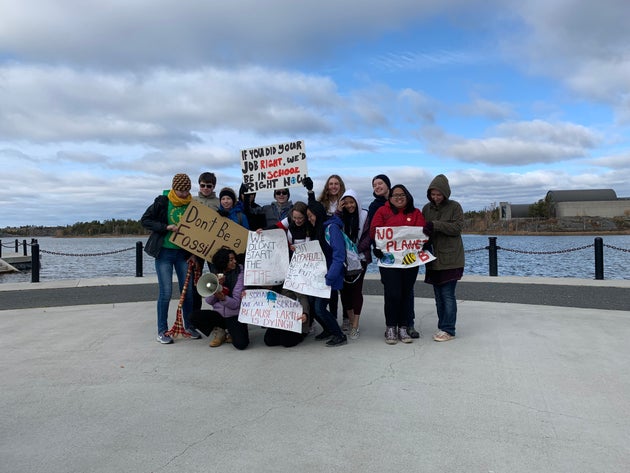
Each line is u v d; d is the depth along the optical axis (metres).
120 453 3.17
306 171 6.82
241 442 3.31
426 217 6.00
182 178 6.04
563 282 11.27
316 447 3.22
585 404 3.88
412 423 3.58
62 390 4.34
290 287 5.70
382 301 8.84
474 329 6.42
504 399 4.00
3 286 11.59
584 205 143.88
